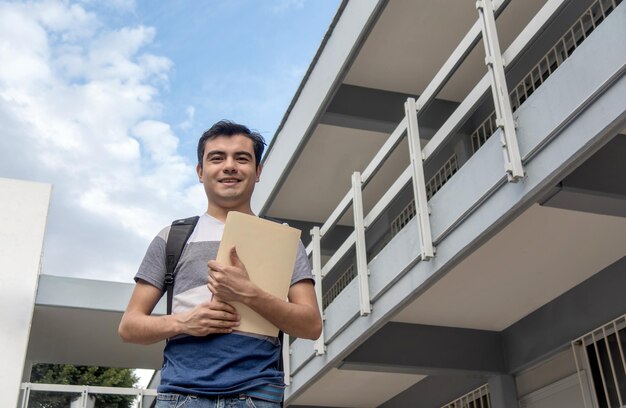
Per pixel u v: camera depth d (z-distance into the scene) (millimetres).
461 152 8055
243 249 1915
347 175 10148
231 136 2174
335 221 7926
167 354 1915
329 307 7676
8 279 9578
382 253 6719
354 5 7719
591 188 4820
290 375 8602
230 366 1857
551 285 6652
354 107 8492
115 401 9172
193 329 1855
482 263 6137
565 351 7176
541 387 7555
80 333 10867
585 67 4328
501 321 7434
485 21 5289
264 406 1845
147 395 9281
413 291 6074
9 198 10039
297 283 2092
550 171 4559
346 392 9625
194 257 2018
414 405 9391
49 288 9836
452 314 7250
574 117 4410
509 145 4828
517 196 4859
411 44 7980
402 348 7336
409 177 6320
